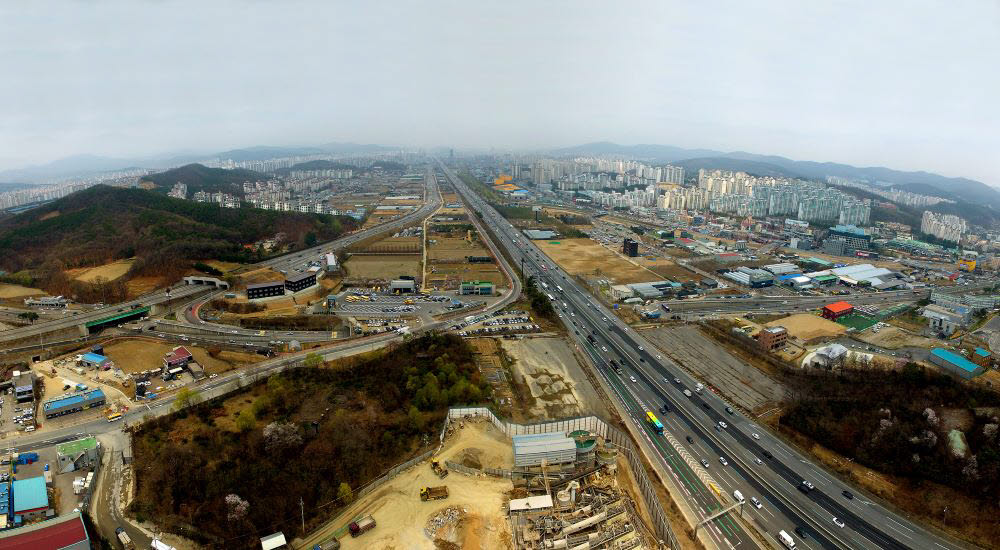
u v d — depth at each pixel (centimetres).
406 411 13175
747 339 18150
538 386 15138
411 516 9906
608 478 11175
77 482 9950
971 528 10062
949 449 11331
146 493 9906
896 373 14025
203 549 8938
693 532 9900
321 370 14862
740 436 13012
